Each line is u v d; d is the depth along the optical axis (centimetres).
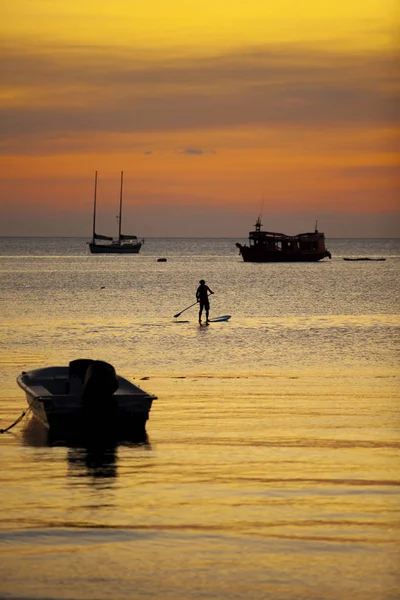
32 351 7631
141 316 11325
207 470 3681
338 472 3647
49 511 3159
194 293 16238
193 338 8662
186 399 5225
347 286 18762
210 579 2592
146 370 6412
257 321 10600
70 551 2802
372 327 9831
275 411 4875
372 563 2698
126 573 2633
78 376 5016
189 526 3017
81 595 2491
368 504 3238
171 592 2506
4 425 4588
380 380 5934
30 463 3800
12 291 16662
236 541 2880
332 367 6581
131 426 4381
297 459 3853
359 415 4762
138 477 3578
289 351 7600
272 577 2603
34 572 2641
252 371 6362
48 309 12412
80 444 4169
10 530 2975
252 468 3706
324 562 2712
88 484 3481
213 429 4431
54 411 4303
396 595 2480
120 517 3102
